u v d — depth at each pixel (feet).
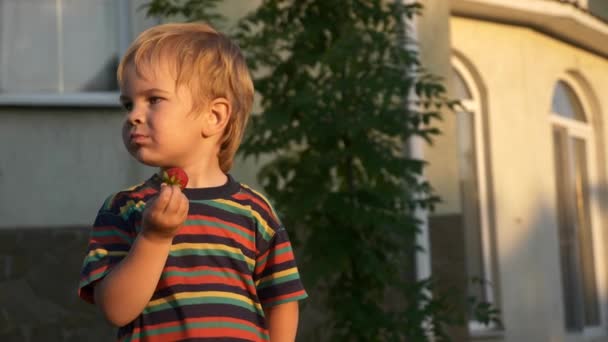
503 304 36.60
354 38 19.48
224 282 8.33
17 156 24.38
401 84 19.51
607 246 45.37
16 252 23.80
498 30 37.88
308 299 20.43
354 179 21.01
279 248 9.07
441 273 28.73
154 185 8.69
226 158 9.06
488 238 36.91
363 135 19.94
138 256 7.66
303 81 20.42
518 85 38.34
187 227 8.32
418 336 19.97
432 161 28.99
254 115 20.81
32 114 24.59
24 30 25.35
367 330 19.66
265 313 9.25
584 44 42.93
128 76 8.38
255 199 9.01
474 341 35.63
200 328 8.12
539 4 36.14
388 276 20.40
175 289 8.16
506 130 37.65
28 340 23.58
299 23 21.25
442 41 29.48
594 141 46.14
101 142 25.14
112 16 25.96
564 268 42.45
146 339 8.11
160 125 8.23
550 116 41.27
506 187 37.37
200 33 8.80
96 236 8.41
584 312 43.57
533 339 37.52
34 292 23.82
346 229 19.98
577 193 44.32
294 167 20.72
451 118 29.43
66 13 25.68
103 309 7.87
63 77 25.57
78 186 24.88
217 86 8.61
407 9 21.29
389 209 20.02
